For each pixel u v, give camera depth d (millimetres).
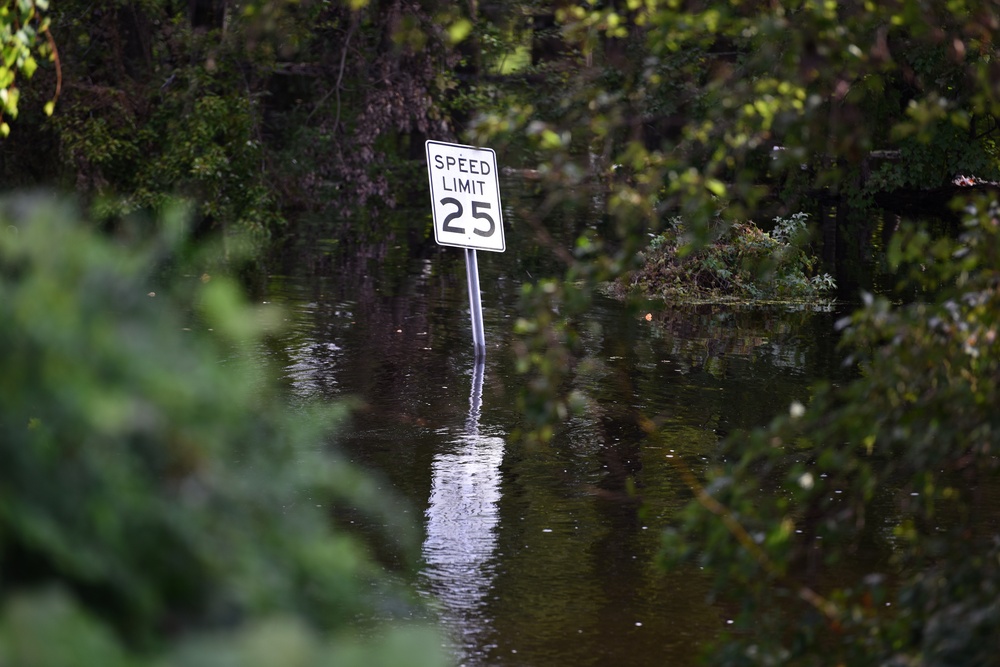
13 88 20609
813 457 21797
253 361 28891
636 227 10430
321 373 28359
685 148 10555
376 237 58656
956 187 67000
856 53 9773
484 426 24188
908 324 9828
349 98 65250
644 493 20219
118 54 59562
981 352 9703
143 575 5312
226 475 5727
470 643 14180
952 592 9414
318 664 5148
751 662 9430
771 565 9430
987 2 10680
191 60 59562
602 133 10805
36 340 5152
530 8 65438
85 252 5617
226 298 5945
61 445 5273
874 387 9758
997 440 9695
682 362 31141
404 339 33219
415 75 62062
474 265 31422
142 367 5344
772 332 35969
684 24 10406
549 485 20578
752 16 10727
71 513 5203
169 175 54031
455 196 31016
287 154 64062
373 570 7023
